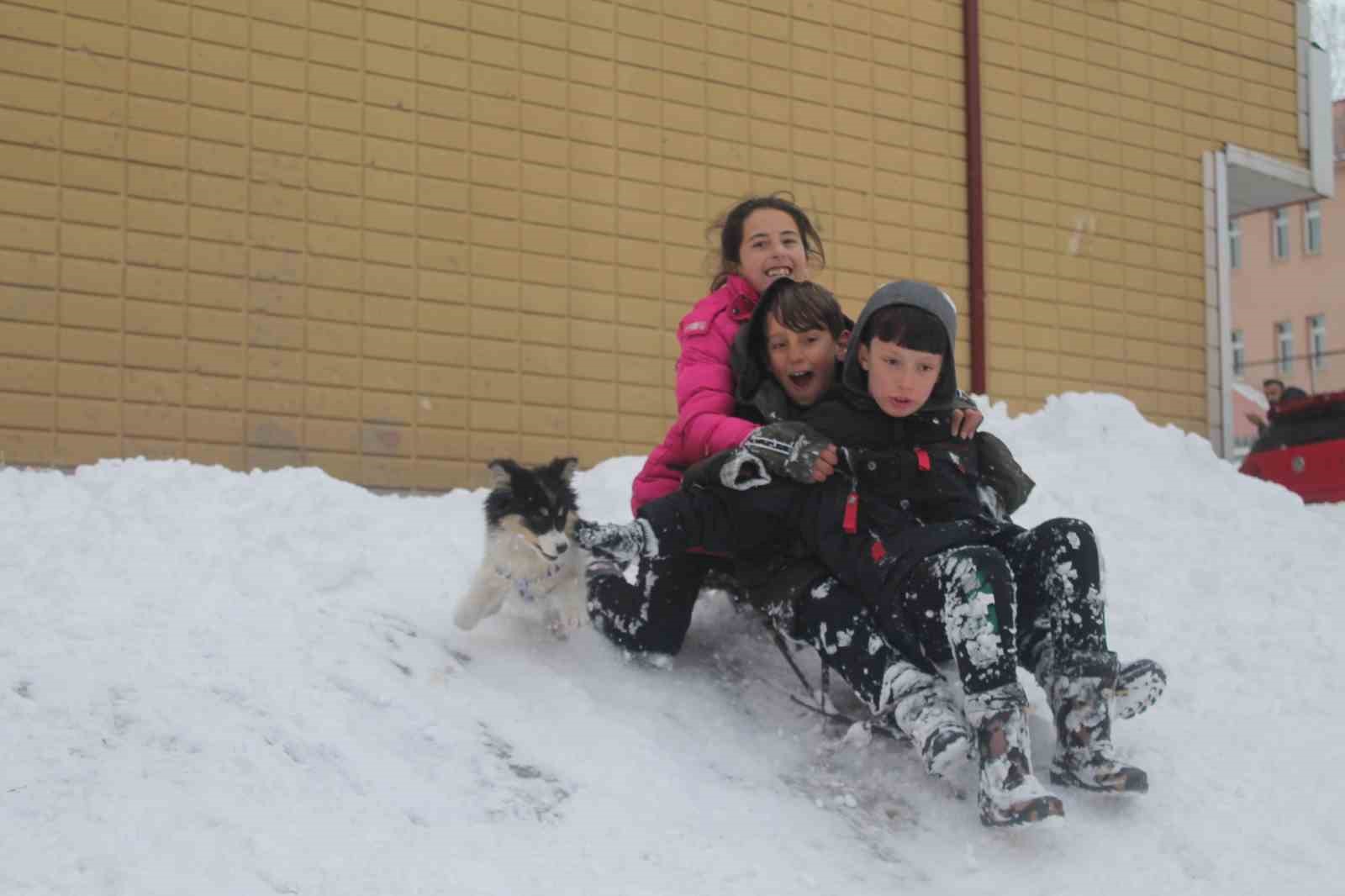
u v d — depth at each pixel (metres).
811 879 3.66
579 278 9.15
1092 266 11.67
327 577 5.05
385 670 4.31
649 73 9.53
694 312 5.08
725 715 4.55
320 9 8.38
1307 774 4.55
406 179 8.59
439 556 5.59
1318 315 41.03
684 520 4.42
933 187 10.80
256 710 3.89
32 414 7.44
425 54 8.71
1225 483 8.09
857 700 4.64
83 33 7.70
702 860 3.64
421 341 8.56
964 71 11.03
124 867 3.14
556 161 9.12
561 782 3.91
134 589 4.64
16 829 3.23
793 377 4.65
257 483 6.13
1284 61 13.23
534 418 8.91
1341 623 5.85
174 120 7.91
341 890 3.19
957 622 3.96
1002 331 11.08
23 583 4.58
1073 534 4.22
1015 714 3.87
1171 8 12.40
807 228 5.30
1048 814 3.71
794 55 10.18
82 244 7.62
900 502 4.42
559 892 3.36
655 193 9.49
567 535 4.46
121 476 6.02
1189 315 12.25
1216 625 5.75
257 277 8.09
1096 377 11.62
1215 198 12.53
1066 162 11.59
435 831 3.54
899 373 4.30
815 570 4.44
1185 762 4.56
